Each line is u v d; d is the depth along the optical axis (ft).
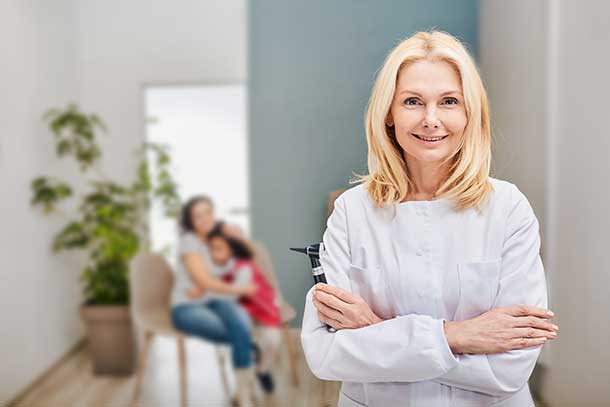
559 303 5.79
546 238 5.90
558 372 5.82
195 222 6.42
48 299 6.66
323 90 6.30
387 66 3.12
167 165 6.49
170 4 6.42
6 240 6.57
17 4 6.40
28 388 6.70
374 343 3.00
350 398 3.39
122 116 6.50
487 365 2.96
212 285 6.39
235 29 6.40
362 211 3.38
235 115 6.44
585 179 5.36
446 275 3.18
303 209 6.35
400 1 6.20
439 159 3.12
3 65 6.43
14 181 6.52
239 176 6.43
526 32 6.07
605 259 5.12
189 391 6.53
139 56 6.49
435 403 3.17
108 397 6.61
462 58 3.01
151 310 6.48
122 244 6.50
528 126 6.09
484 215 3.21
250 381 6.42
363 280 3.25
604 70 5.02
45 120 6.51
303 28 6.32
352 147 6.32
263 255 6.38
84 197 6.55
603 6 5.05
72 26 6.48
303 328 3.28
